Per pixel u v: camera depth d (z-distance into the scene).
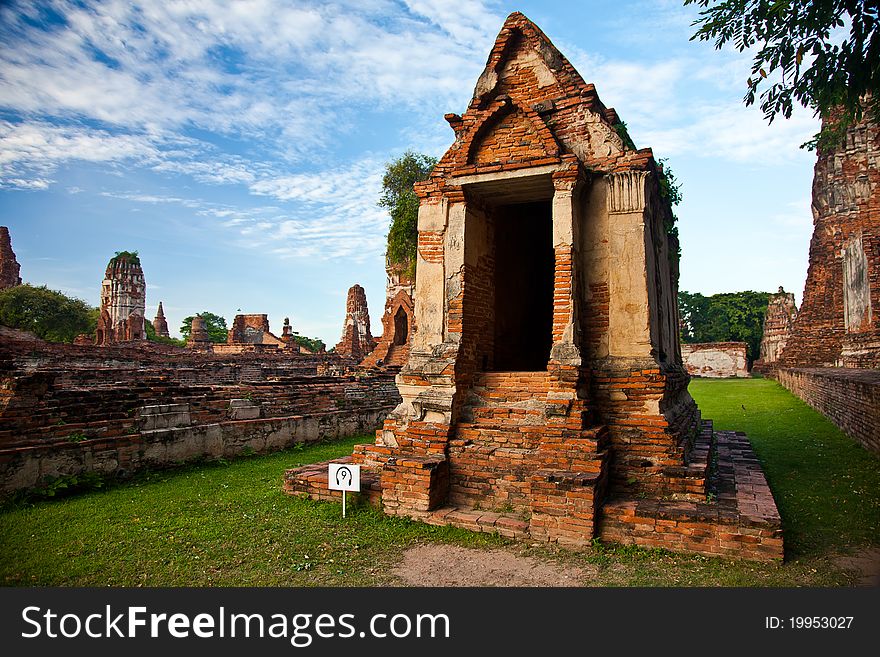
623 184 8.56
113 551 6.41
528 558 6.34
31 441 8.84
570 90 9.03
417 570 6.01
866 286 20.81
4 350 20.86
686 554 6.36
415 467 7.71
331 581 5.70
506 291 11.23
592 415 7.96
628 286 8.37
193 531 7.11
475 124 9.32
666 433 7.64
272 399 14.11
